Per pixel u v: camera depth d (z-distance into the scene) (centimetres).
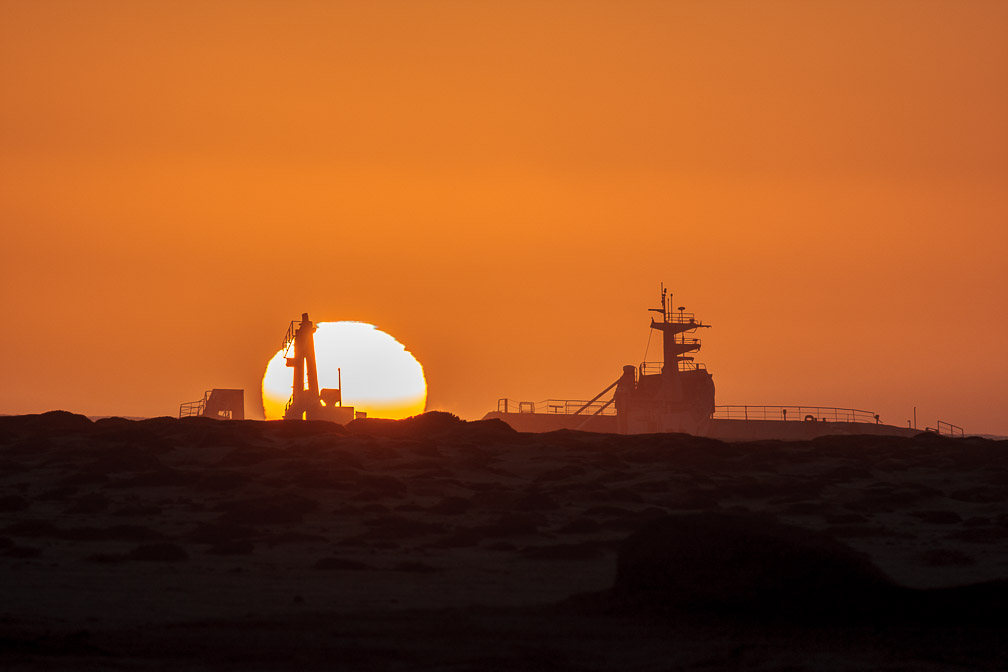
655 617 8225
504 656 6888
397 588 10419
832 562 8369
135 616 8456
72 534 13912
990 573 11806
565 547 13138
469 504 18012
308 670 6456
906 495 19150
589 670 6575
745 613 8238
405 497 18550
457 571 11675
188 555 12506
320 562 11875
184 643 7156
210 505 17062
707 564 8538
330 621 8062
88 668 6350
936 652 7094
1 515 16025
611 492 19212
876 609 8162
